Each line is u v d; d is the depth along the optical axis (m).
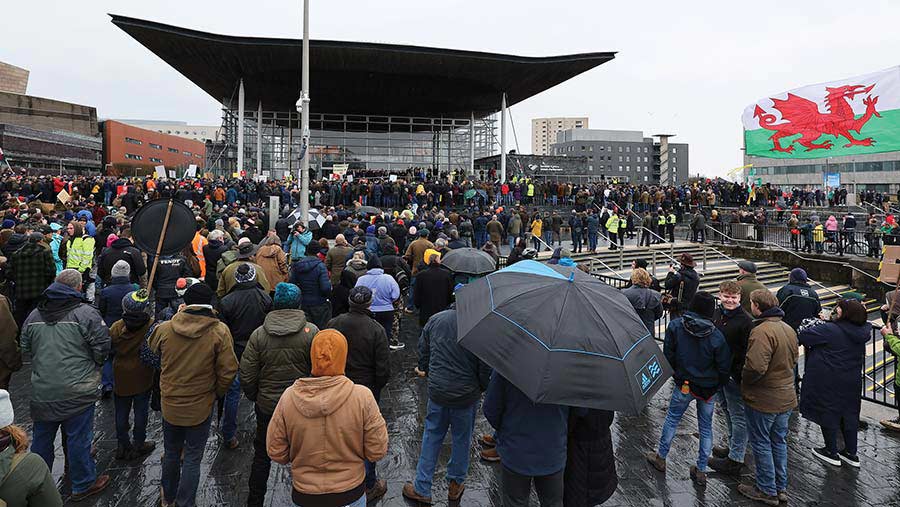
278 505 4.27
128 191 18.78
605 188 29.08
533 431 3.20
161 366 4.01
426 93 44.31
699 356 4.66
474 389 4.21
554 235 26.11
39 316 4.09
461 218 19.19
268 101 46.72
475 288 3.67
